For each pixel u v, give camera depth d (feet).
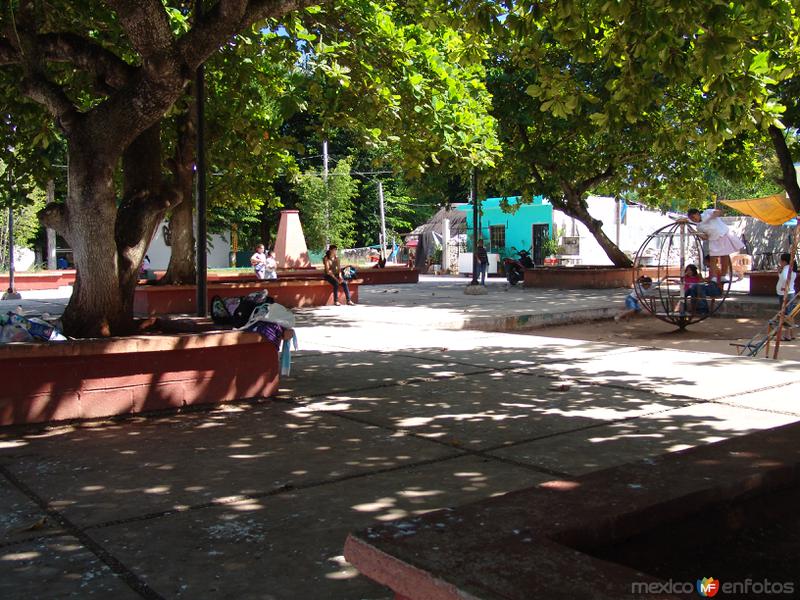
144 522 12.83
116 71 23.73
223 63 42.29
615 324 52.70
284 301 58.13
